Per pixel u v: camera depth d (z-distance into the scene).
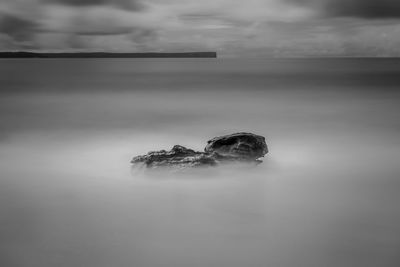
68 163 18.22
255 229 11.60
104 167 17.44
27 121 29.88
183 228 11.62
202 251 10.45
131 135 24.89
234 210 12.81
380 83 62.00
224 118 31.80
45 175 16.38
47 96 46.75
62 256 10.24
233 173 15.76
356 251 10.49
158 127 27.73
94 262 9.98
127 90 53.91
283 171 16.91
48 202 13.48
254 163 16.39
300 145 22.19
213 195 13.95
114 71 111.50
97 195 14.04
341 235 11.33
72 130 26.38
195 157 15.45
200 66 169.12
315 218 12.33
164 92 51.38
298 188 14.83
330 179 15.98
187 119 31.25
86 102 41.47
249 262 9.99
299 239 11.08
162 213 12.57
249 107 37.78
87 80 71.38
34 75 85.88
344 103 40.16
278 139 23.95
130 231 11.46
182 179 15.07
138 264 9.91
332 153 20.31
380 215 12.59
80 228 11.63
